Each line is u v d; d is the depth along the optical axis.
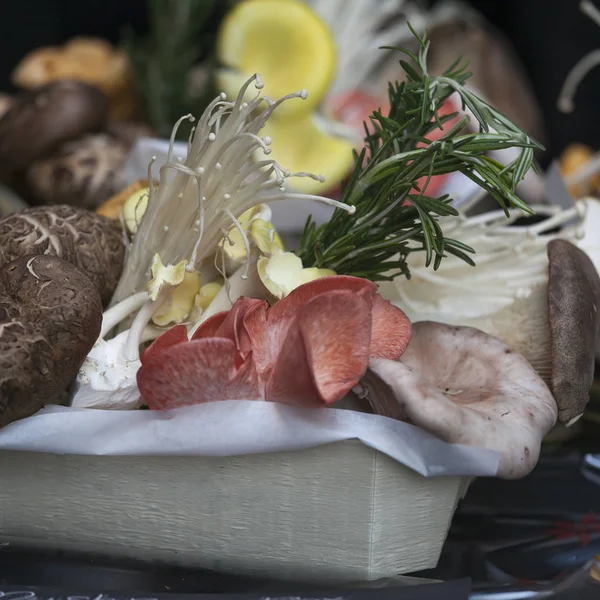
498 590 0.57
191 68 1.71
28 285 0.57
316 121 1.33
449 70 0.69
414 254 0.78
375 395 0.58
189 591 0.57
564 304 0.64
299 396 0.53
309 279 0.63
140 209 0.70
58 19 2.00
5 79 2.02
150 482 0.59
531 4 1.91
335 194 1.30
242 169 0.70
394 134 0.63
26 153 1.19
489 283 0.77
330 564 0.58
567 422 0.64
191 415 0.55
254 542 0.59
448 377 0.64
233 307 0.56
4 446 0.57
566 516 0.68
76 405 0.60
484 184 0.60
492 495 0.71
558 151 1.92
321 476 0.56
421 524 0.58
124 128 1.35
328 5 1.68
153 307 0.63
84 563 0.61
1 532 0.63
